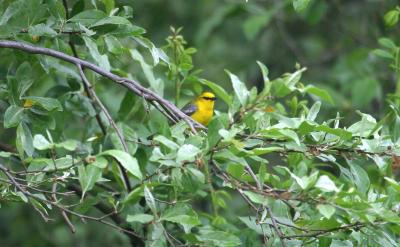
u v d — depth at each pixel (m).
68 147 7.65
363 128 8.36
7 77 9.05
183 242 9.52
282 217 8.25
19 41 9.37
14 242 16.95
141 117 13.08
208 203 14.43
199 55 21.06
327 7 19.88
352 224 7.98
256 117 8.23
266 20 19.16
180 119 9.02
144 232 9.53
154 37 20.58
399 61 11.81
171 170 8.31
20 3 8.99
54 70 11.59
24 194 8.41
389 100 10.82
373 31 20.02
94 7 10.54
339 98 17.39
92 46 9.23
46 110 9.23
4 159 10.80
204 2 21.61
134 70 14.82
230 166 7.96
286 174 9.06
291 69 20.70
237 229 10.76
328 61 20.66
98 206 10.82
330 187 7.32
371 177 11.05
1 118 10.80
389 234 8.34
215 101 17.84
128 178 10.13
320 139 8.45
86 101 11.12
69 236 17.11
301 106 10.77
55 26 9.25
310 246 8.56
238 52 21.25
